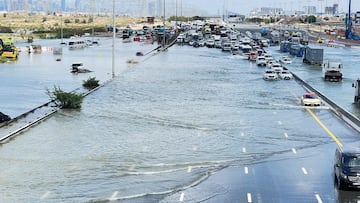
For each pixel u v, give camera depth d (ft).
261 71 340.18
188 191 94.53
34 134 142.82
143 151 125.18
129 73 315.17
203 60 420.36
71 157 118.83
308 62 406.21
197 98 217.36
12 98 218.38
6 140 134.82
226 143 134.62
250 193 93.25
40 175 104.06
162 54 479.00
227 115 177.06
